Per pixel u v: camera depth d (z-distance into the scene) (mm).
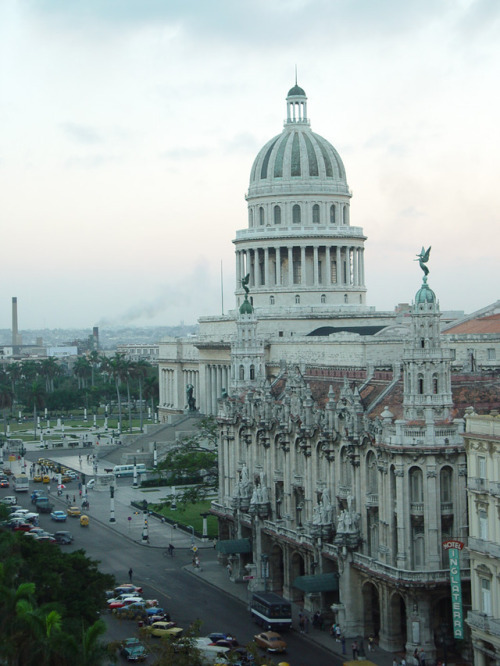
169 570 172375
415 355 128625
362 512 136250
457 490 127188
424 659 123750
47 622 89562
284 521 156250
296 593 153625
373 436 132750
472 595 115562
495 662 111500
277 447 160750
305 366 178875
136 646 123938
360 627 135625
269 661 116688
